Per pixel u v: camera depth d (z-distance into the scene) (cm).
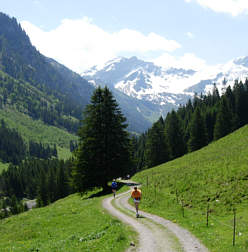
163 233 1683
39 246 1606
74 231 1944
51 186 11138
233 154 3697
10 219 2878
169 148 8675
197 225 1858
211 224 1855
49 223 2336
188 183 3006
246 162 2948
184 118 13412
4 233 2278
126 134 4500
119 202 3045
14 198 11675
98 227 1892
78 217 2406
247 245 1336
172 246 1405
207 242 1461
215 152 5131
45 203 11006
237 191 2347
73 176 4341
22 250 1559
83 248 1383
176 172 3891
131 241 1480
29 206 13100
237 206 2125
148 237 1588
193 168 3697
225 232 1639
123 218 2173
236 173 2712
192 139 8794
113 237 1520
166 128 9925
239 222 1806
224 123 8969
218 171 3005
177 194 2836
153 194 3094
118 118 4459
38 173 15975
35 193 15138
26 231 2152
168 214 2278
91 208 2770
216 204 2270
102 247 1372
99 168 4250
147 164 8656
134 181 5059
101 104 4322
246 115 9994
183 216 2167
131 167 4556
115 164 4312
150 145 8512
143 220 2084
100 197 3681
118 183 4916
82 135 4366
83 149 4262
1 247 1767
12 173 16000
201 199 2472
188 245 1425
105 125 4322
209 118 10644
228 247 1336
